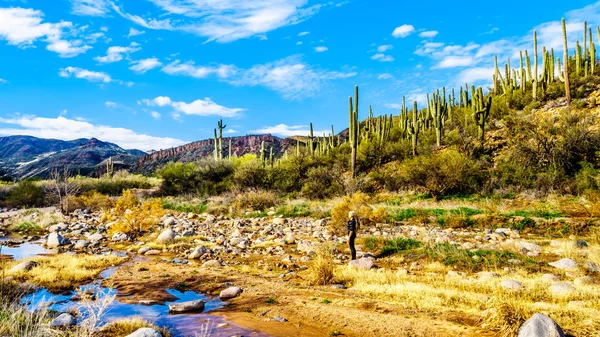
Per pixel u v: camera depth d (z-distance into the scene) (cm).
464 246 1097
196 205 2459
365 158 2881
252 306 662
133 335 465
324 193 2475
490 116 2944
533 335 431
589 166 1745
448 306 630
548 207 1477
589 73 2978
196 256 1139
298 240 1379
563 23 2572
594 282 730
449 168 1972
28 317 502
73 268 903
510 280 725
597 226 1174
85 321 487
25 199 2695
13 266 891
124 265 1016
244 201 2350
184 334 523
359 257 1079
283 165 3138
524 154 1983
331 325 559
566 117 2009
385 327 538
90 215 2189
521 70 3169
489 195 1847
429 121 3381
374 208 1756
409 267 963
